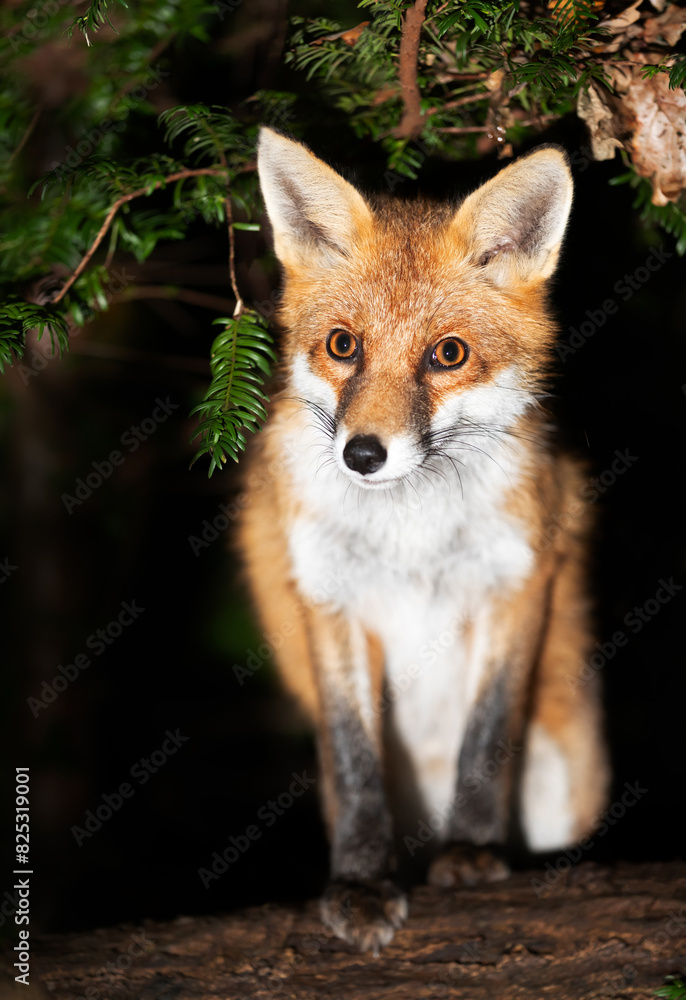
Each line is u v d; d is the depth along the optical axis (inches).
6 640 331.6
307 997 138.4
